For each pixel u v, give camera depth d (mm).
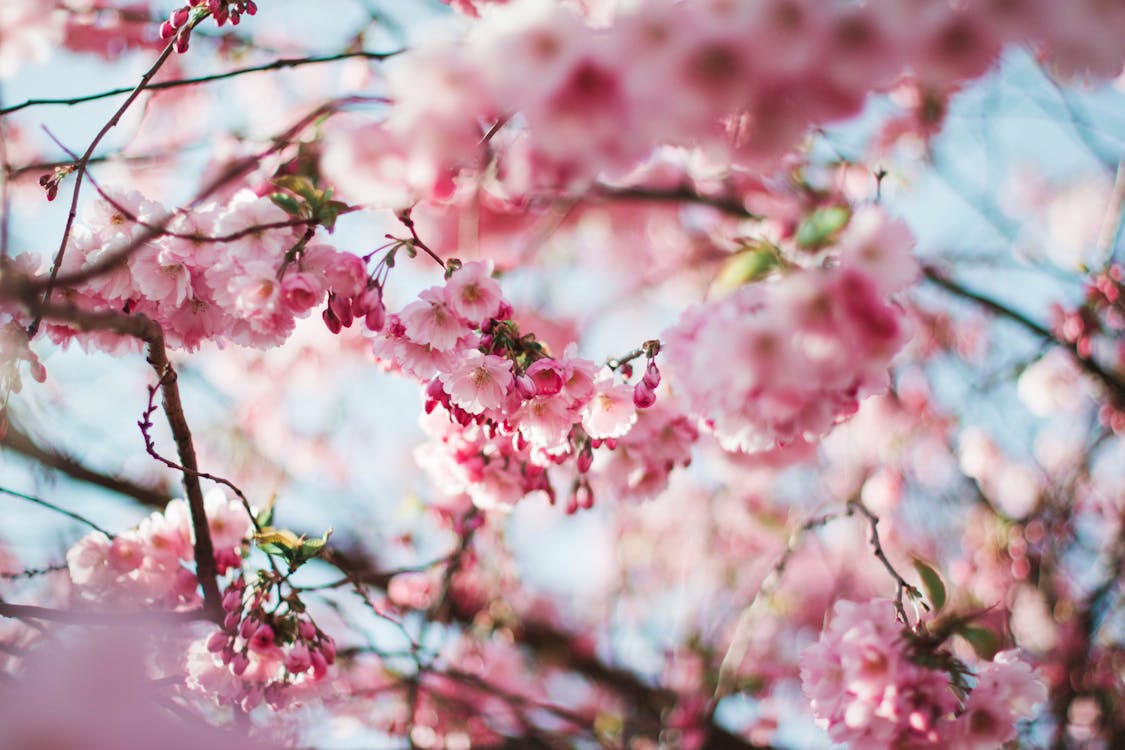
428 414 1704
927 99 1886
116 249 1577
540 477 1717
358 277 1569
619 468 1731
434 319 1590
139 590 1692
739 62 1391
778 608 2348
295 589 1635
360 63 2092
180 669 1704
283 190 1687
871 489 2434
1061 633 2057
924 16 1406
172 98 2096
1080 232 2559
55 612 1615
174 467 1625
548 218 2135
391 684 2152
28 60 1621
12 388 1601
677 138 1420
